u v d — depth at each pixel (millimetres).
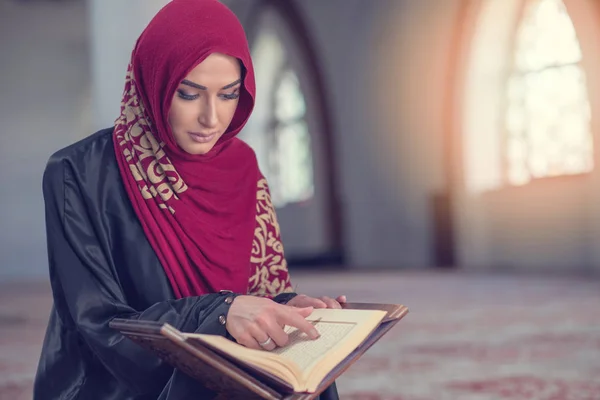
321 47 14836
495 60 12078
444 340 4758
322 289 9016
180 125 1595
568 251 10797
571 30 10953
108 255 1634
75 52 18500
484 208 12234
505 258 11844
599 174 10328
